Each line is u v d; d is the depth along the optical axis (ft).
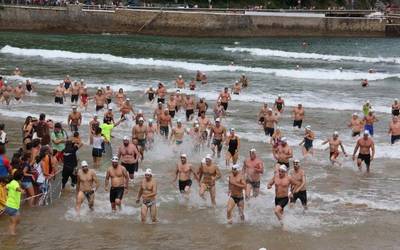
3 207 49.44
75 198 55.11
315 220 51.19
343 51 226.17
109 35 261.24
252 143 80.07
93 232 47.24
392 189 60.80
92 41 229.86
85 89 102.78
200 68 162.20
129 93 119.96
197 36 273.33
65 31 264.31
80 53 183.83
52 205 53.16
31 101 108.27
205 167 54.34
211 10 287.07
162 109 79.51
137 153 60.54
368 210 54.13
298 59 195.21
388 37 294.25
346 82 142.61
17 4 271.49
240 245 45.32
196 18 271.69
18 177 48.85
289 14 284.41
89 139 77.51
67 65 161.89
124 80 137.28
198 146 75.25
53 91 119.65
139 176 62.90
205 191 55.01
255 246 45.19
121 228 48.29
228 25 275.59
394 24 294.66
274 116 83.25
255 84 135.33
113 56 181.37
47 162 53.52
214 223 49.96
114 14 266.77
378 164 70.90
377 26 293.02
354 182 63.21
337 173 66.64
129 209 52.75
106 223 49.26
